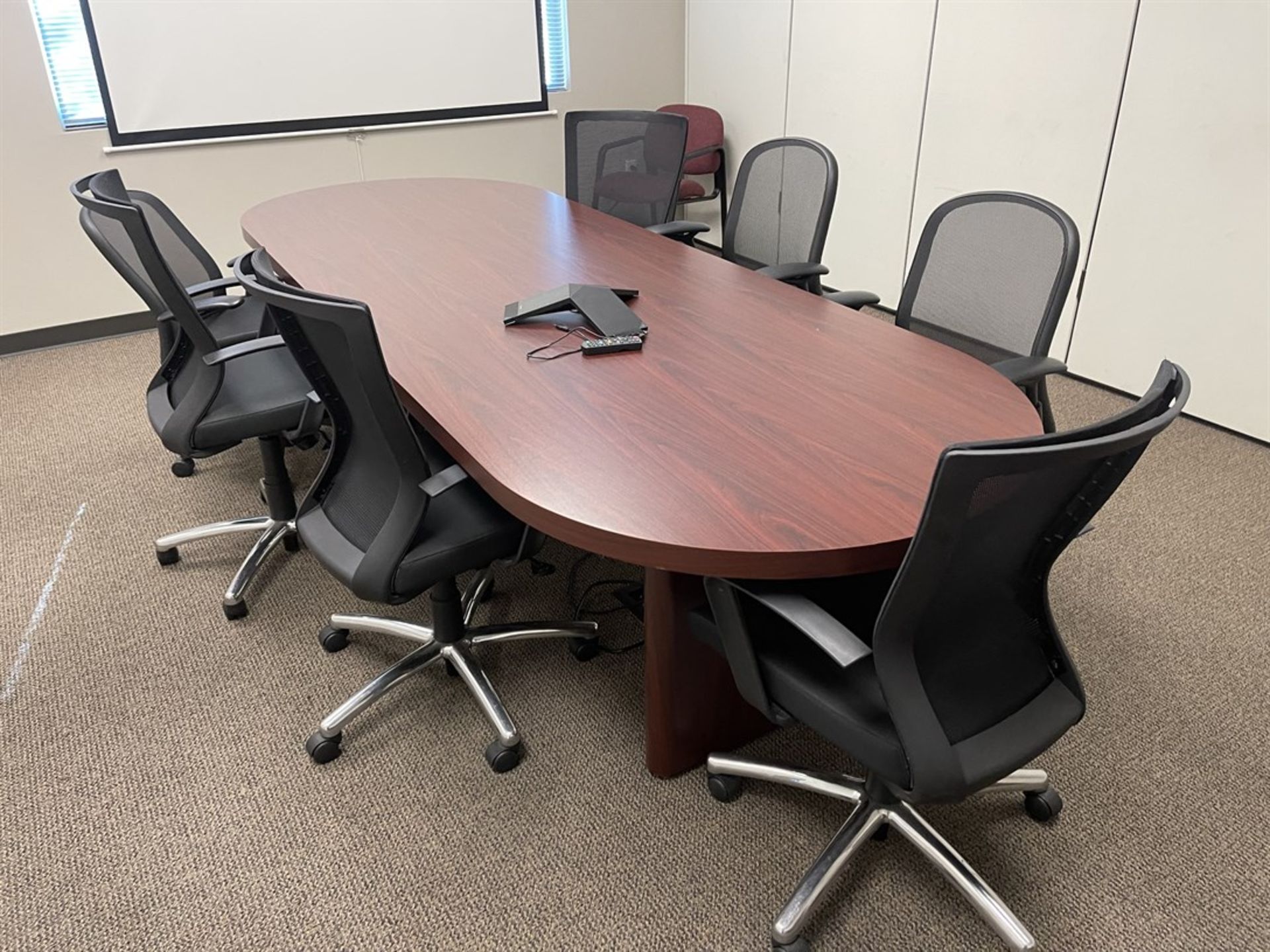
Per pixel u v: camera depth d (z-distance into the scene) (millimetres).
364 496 1725
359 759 1868
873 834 1633
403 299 2295
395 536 1598
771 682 1390
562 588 2418
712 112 4988
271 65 4258
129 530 2656
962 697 1292
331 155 4543
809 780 1669
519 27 4805
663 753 1777
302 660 2146
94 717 1976
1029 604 1354
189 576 2455
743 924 1527
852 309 2352
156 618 2289
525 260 2623
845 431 1590
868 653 1143
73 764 1852
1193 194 3100
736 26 4895
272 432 2246
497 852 1660
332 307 1344
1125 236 3352
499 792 1788
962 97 3781
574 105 5137
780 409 1680
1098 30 3225
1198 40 2951
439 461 1972
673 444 1550
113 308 4195
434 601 1975
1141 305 3375
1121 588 2391
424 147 4770
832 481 1426
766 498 1380
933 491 1007
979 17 3611
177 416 2150
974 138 3783
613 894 1581
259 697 2033
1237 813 1729
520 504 1404
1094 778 1811
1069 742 1900
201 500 2820
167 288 1975
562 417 1654
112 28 3861
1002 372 1968
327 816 1735
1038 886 1588
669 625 1624
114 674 2098
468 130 4859
